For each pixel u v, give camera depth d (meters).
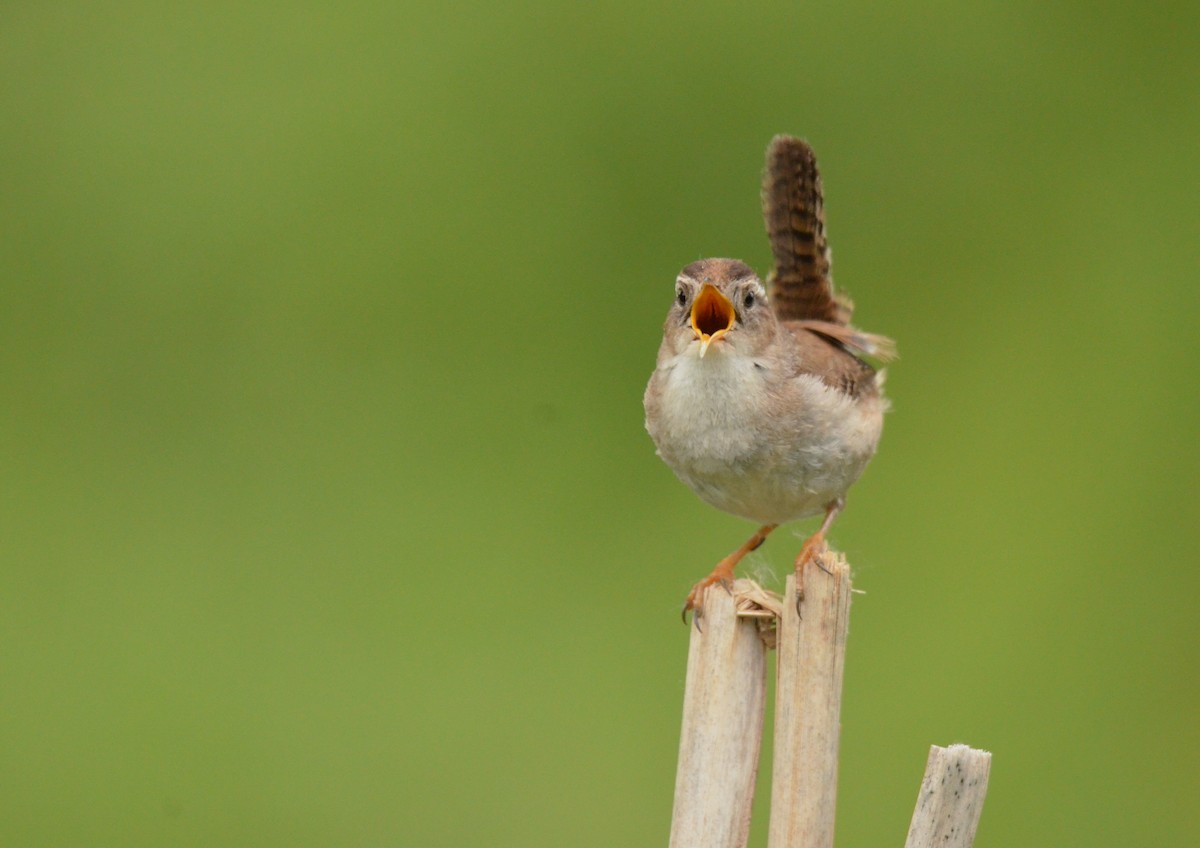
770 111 17.00
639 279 16.61
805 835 6.90
